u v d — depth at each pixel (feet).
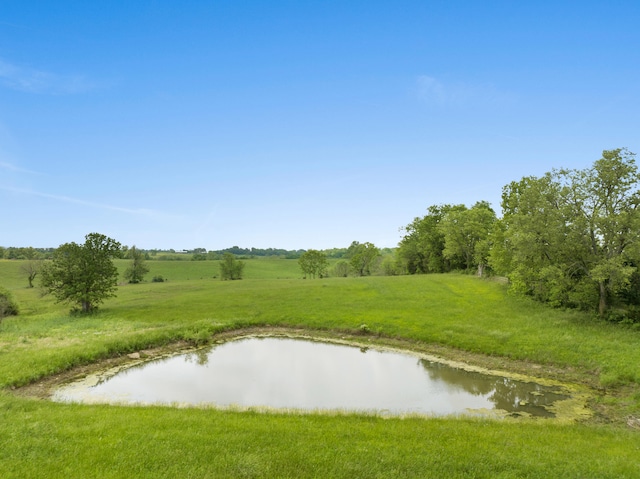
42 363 87.81
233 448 41.55
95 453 39.01
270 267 513.86
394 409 70.95
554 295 128.47
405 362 101.60
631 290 120.06
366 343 120.67
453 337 113.60
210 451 40.45
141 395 77.20
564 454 43.27
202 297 200.34
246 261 549.95
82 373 90.63
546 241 120.26
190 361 103.60
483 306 150.61
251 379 88.17
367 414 61.52
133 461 37.60
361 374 91.76
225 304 176.55
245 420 53.01
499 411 69.77
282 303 173.27
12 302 181.98
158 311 167.02
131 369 95.91
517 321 124.88
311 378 88.84
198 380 87.30
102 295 173.68
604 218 104.94
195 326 130.82
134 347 107.96
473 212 264.31
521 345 102.42
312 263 363.76
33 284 349.00
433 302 162.61
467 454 41.86
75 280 167.02
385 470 37.65
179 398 75.72
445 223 272.72
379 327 128.98
